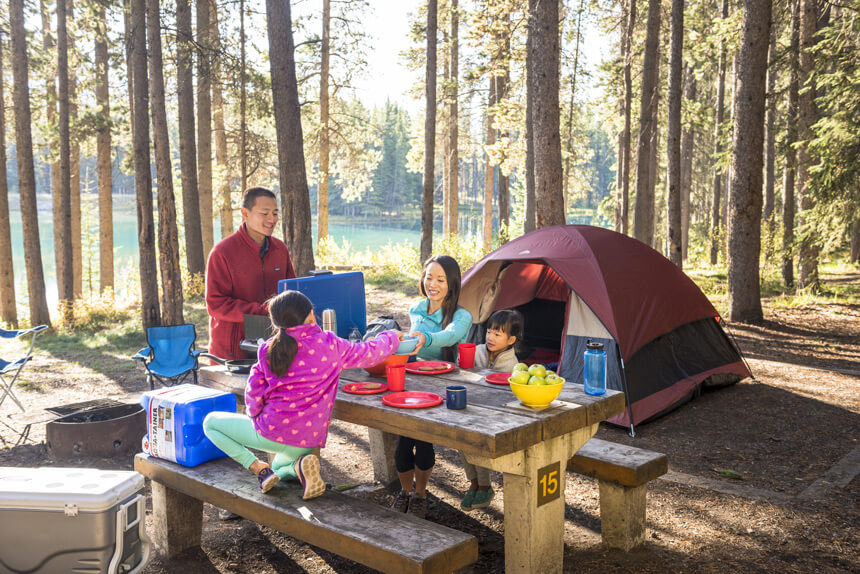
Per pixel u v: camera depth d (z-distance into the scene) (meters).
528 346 9.01
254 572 3.25
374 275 17.20
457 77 22.61
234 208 20.47
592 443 3.73
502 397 3.04
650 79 15.33
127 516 2.84
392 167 76.38
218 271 4.12
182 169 16.41
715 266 19.33
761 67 10.26
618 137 22.61
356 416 2.98
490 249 17.34
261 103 18.06
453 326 3.74
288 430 2.76
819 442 5.36
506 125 17.89
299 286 3.47
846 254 25.69
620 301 6.12
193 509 3.52
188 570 3.28
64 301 14.04
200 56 15.45
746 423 5.91
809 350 9.10
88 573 2.72
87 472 2.99
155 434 3.45
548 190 9.56
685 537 3.60
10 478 2.88
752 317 10.91
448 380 3.39
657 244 28.12
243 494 2.92
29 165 12.74
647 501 4.17
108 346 10.69
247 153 18.73
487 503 3.98
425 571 2.26
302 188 10.02
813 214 12.61
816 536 3.60
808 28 13.36
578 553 3.39
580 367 6.14
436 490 4.35
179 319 11.69
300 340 2.74
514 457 2.69
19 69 12.77
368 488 4.45
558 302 9.09
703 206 33.19
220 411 3.25
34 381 8.10
